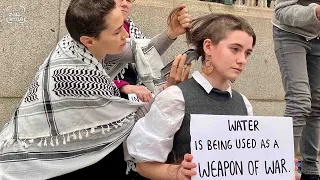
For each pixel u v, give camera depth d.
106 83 2.56
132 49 2.90
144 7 4.11
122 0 3.00
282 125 2.05
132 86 2.83
